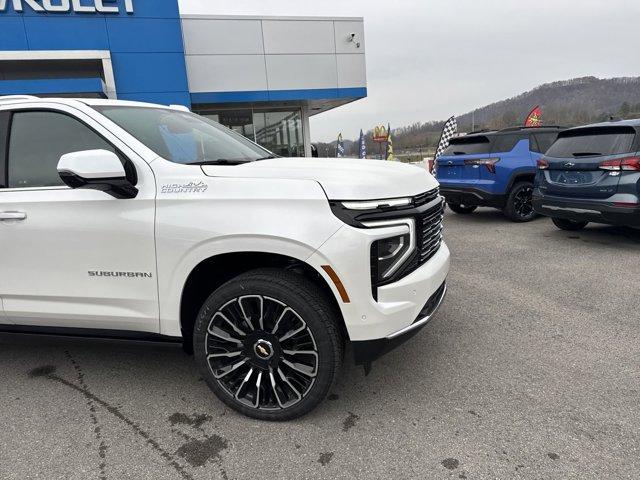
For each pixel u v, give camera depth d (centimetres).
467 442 236
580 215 612
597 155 586
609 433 238
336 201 233
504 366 312
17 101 284
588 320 383
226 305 252
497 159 786
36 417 273
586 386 283
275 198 236
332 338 241
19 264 278
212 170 254
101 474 223
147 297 261
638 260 546
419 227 259
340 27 1396
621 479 206
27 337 301
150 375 320
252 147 357
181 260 248
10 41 1096
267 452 235
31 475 224
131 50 1180
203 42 1295
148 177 254
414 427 250
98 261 263
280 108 1520
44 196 269
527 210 823
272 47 1351
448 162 848
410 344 350
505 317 396
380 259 240
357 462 226
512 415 257
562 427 244
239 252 242
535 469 215
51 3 1109
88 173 233
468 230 788
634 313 393
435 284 268
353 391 289
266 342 250
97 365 337
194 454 236
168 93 1220
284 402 257
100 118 269
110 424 264
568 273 511
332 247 229
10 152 281
